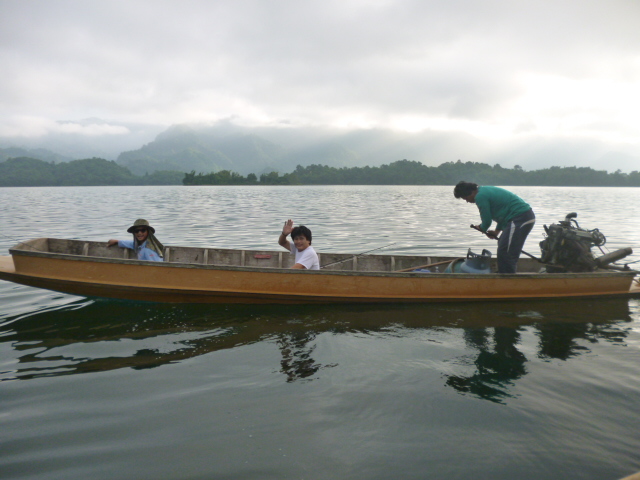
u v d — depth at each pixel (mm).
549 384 3559
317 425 2967
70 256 5582
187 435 2855
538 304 6035
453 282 5945
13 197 50156
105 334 4766
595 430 2887
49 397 3355
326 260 7258
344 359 4102
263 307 5824
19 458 2619
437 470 2518
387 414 3107
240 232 14047
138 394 3406
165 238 12531
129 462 2592
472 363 4000
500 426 2945
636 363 3980
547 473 2479
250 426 2957
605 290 6289
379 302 5934
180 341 4566
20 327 4977
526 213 5938
